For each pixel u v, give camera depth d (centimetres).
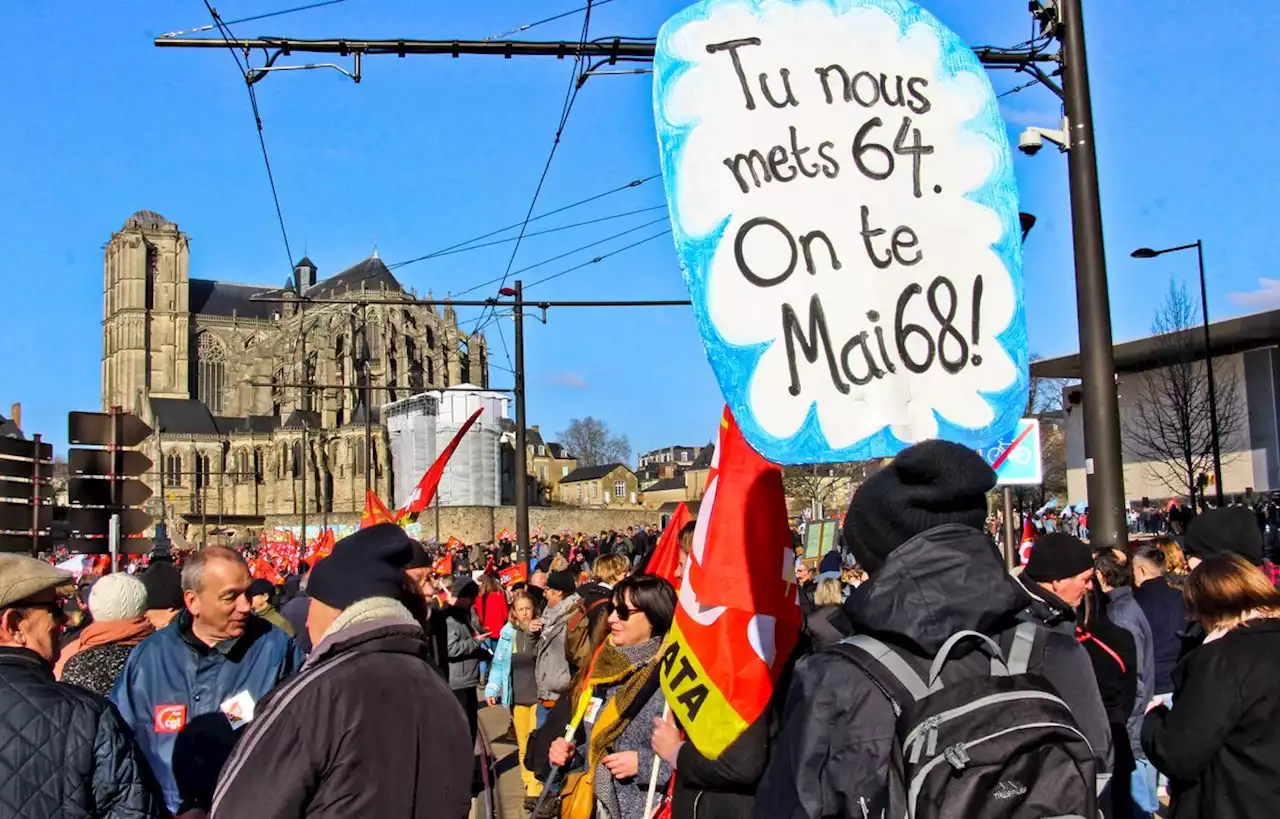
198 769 599
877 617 336
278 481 12025
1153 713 549
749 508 520
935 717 305
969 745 295
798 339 484
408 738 392
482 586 2030
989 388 504
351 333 11981
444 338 12200
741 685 512
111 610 699
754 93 505
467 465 10306
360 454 11300
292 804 379
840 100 515
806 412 478
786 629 518
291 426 11856
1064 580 635
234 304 15438
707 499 531
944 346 502
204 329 14938
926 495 347
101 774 491
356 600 424
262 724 391
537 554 4584
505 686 1559
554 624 1174
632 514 11900
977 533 349
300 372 12125
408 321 12119
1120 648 696
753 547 517
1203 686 504
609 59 1057
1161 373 4603
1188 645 682
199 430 13288
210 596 616
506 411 12575
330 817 379
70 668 680
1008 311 516
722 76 504
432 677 413
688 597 533
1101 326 963
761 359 480
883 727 327
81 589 1800
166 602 786
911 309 500
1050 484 6900
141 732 607
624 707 645
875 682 331
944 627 329
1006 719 301
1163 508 4731
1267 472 4816
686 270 486
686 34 504
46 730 477
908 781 303
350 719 386
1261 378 4847
